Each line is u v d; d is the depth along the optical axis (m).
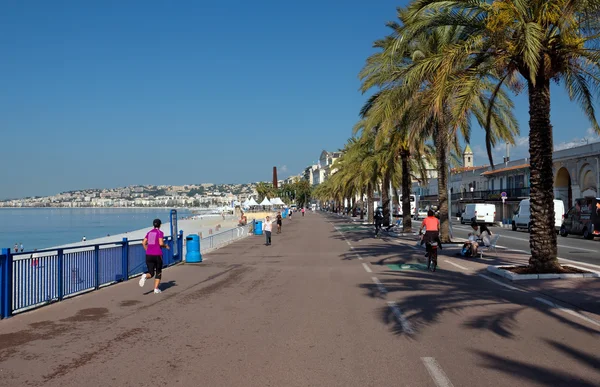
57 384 5.61
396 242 29.03
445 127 23.34
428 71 14.95
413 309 9.56
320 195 150.88
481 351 6.65
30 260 10.20
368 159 40.78
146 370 6.06
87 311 9.94
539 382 5.43
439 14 14.97
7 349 7.13
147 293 12.20
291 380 5.62
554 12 12.68
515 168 56.66
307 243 29.62
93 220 120.56
